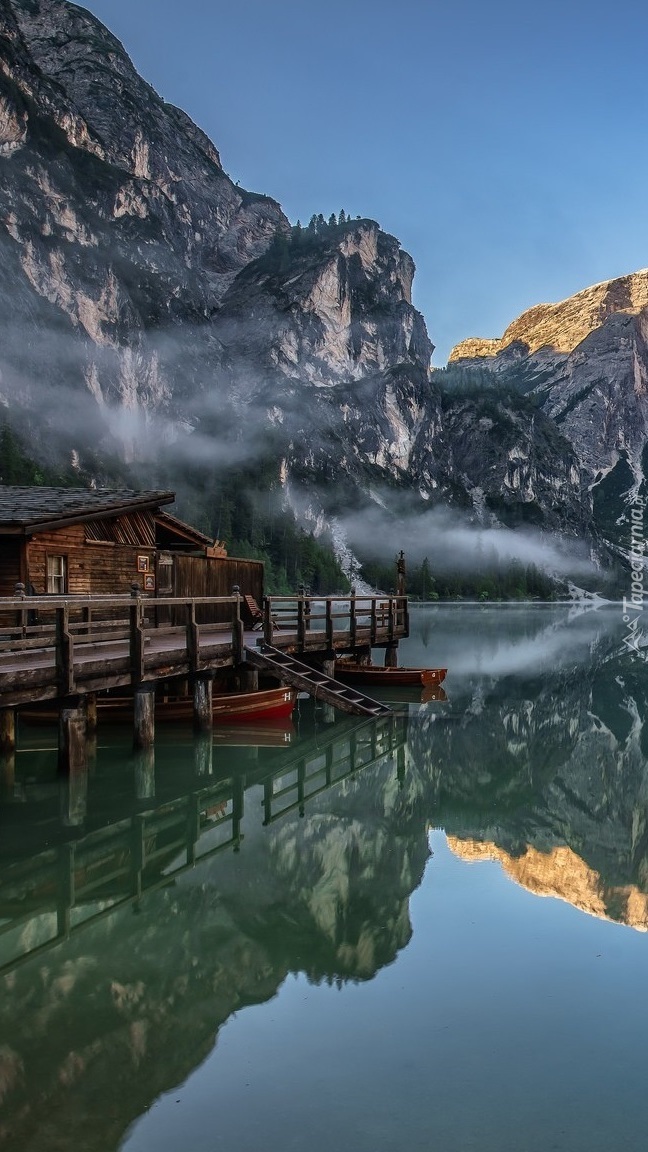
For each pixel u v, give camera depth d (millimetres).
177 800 17406
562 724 28531
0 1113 6812
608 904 11812
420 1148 6289
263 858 13891
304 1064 7531
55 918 11227
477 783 20047
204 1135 6492
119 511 26656
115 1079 7281
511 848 14773
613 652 57344
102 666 17672
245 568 37969
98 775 18953
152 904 11727
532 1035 8078
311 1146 6332
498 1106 6859
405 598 40000
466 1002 8773
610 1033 8109
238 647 24250
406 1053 7719
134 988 9125
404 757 22641
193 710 23406
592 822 16766
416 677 34500
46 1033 8117
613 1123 6621
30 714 23297
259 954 10078
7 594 23438
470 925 11016
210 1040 7934
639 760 23219
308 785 19328
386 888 12461
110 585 27969
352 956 9898
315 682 25688
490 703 32500
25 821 15742
